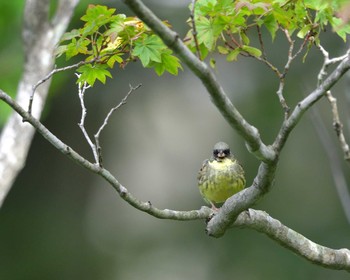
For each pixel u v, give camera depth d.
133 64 17.25
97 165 6.18
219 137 19.12
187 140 19.16
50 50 9.79
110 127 18.61
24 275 17.98
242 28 6.23
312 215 17.83
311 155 18.09
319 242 17.47
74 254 18.48
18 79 13.16
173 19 15.68
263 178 6.21
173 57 6.28
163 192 19.20
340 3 5.58
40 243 18.36
